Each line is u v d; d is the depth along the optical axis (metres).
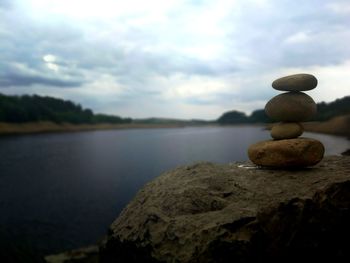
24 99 152.00
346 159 10.88
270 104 9.77
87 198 29.42
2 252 17.48
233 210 7.82
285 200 7.65
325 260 7.62
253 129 149.62
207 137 105.62
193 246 7.34
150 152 65.81
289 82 9.40
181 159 53.50
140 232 8.38
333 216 7.71
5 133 118.50
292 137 9.55
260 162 9.55
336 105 77.19
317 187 8.14
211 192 8.68
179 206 8.46
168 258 7.51
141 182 36.03
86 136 127.50
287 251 7.42
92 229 21.80
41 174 42.09
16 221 23.27
